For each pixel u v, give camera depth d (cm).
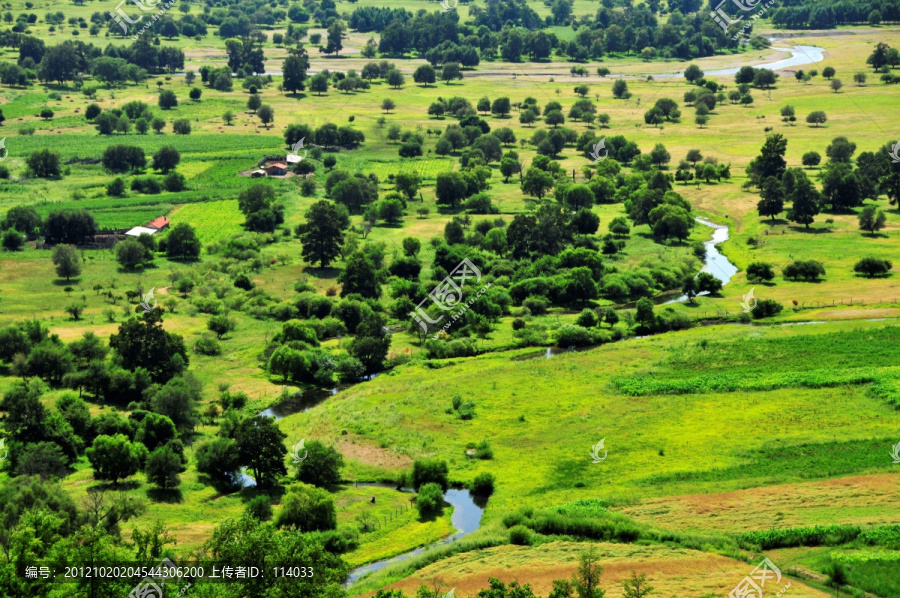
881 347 15425
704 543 9775
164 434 12506
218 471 11744
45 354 14862
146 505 10781
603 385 14700
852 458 11750
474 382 15012
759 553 9638
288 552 8444
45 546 8781
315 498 10431
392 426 13262
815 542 9806
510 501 11106
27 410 12250
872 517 10200
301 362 15350
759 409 13475
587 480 11569
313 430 13275
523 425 13325
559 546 9862
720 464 11794
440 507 11131
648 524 10294
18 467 11506
